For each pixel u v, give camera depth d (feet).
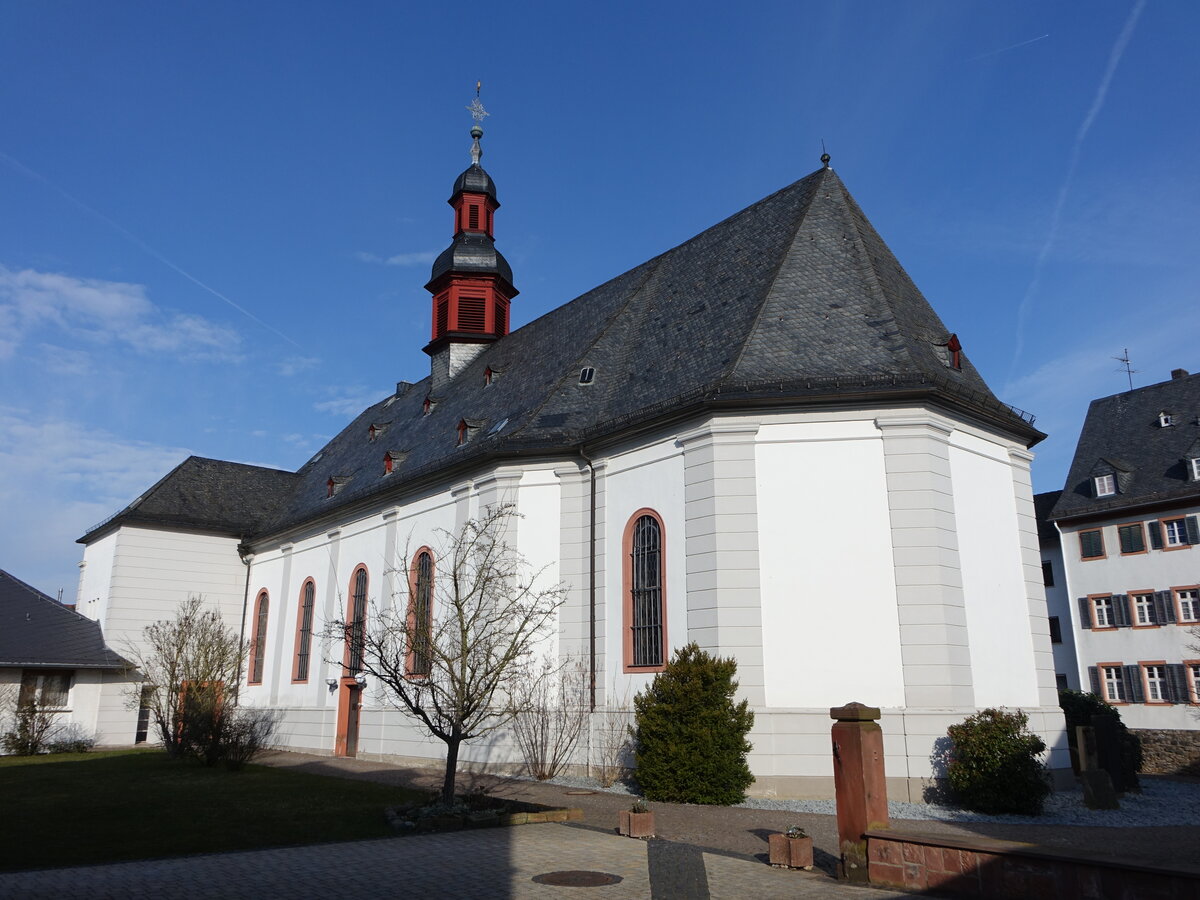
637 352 79.61
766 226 79.77
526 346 101.30
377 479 100.78
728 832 44.14
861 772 34.22
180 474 130.00
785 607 58.59
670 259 91.09
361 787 60.54
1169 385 127.85
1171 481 113.91
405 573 87.30
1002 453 67.41
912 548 57.72
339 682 95.91
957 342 66.74
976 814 51.26
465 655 54.75
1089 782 55.62
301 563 111.24
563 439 73.87
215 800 53.52
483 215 118.11
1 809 50.01
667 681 57.36
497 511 72.95
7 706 102.32
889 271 73.72
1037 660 64.13
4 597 112.06
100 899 29.01
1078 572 120.98
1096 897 27.53
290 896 29.73
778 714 56.70
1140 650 112.98
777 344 64.85
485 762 71.46
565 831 43.60
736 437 61.67
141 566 118.32
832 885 32.89
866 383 59.82
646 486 67.31
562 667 69.67
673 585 63.36
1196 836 45.44
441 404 107.86
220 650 91.56
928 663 55.93
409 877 32.86
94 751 105.09
